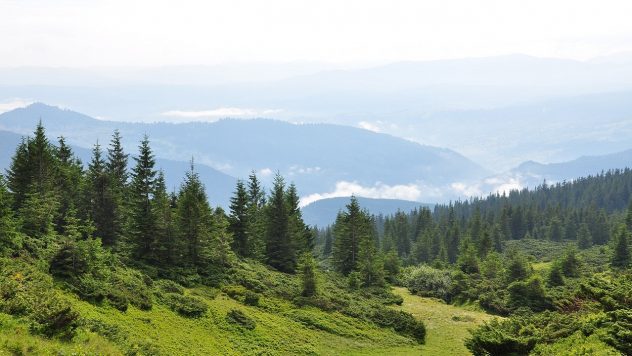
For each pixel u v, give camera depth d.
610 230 158.88
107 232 62.28
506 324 37.56
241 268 66.19
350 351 45.84
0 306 26.84
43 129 60.50
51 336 25.58
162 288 49.16
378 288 74.62
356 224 88.00
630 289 35.25
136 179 60.53
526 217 193.00
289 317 52.03
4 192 48.53
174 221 61.12
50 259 40.47
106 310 36.91
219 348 38.91
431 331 57.12
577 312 40.81
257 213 92.31
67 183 66.69
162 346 34.41
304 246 93.06
